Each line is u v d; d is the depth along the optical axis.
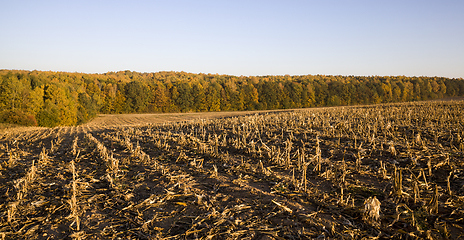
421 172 6.09
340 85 94.94
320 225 4.48
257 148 10.81
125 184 7.27
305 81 103.25
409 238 4.00
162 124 26.84
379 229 4.25
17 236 4.63
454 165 6.61
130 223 4.96
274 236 4.27
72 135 23.72
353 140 10.59
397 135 11.34
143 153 10.53
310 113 25.61
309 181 6.70
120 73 146.50
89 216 5.29
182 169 8.56
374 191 5.71
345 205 5.07
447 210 4.70
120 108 76.88
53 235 4.61
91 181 7.65
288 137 12.52
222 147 11.73
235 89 88.62
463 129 11.52
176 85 84.75
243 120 22.19
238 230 4.51
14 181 7.36
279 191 6.09
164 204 5.79
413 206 4.95
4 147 15.42
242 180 7.11
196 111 83.62
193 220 4.92
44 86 53.22
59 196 6.46
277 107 88.88
